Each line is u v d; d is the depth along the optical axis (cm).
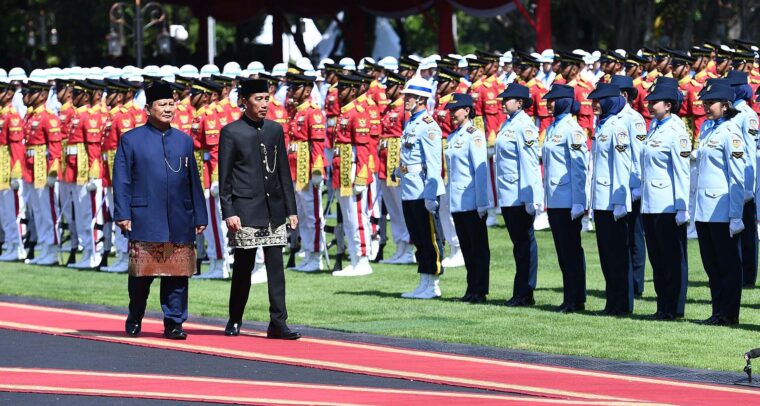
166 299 3812
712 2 10744
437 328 3991
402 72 5809
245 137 3841
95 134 5806
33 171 6044
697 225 4041
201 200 3866
